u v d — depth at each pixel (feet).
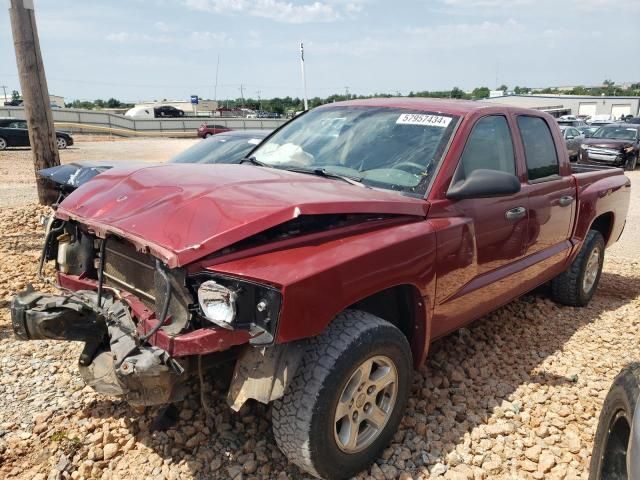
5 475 9.48
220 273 8.02
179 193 9.55
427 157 11.50
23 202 37.40
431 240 10.28
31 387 12.15
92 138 148.56
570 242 16.43
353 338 8.77
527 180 13.97
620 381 8.28
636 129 73.92
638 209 40.42
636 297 19.92
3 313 15.94
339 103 14.85
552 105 241.55
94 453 9.91
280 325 7.95
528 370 13.65
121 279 9.95
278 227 8.73
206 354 8.88
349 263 8.71
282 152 13.62
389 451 10.19
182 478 9.43
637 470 6.74
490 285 12.62
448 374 13.08
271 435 10.51
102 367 9.80
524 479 9.72
